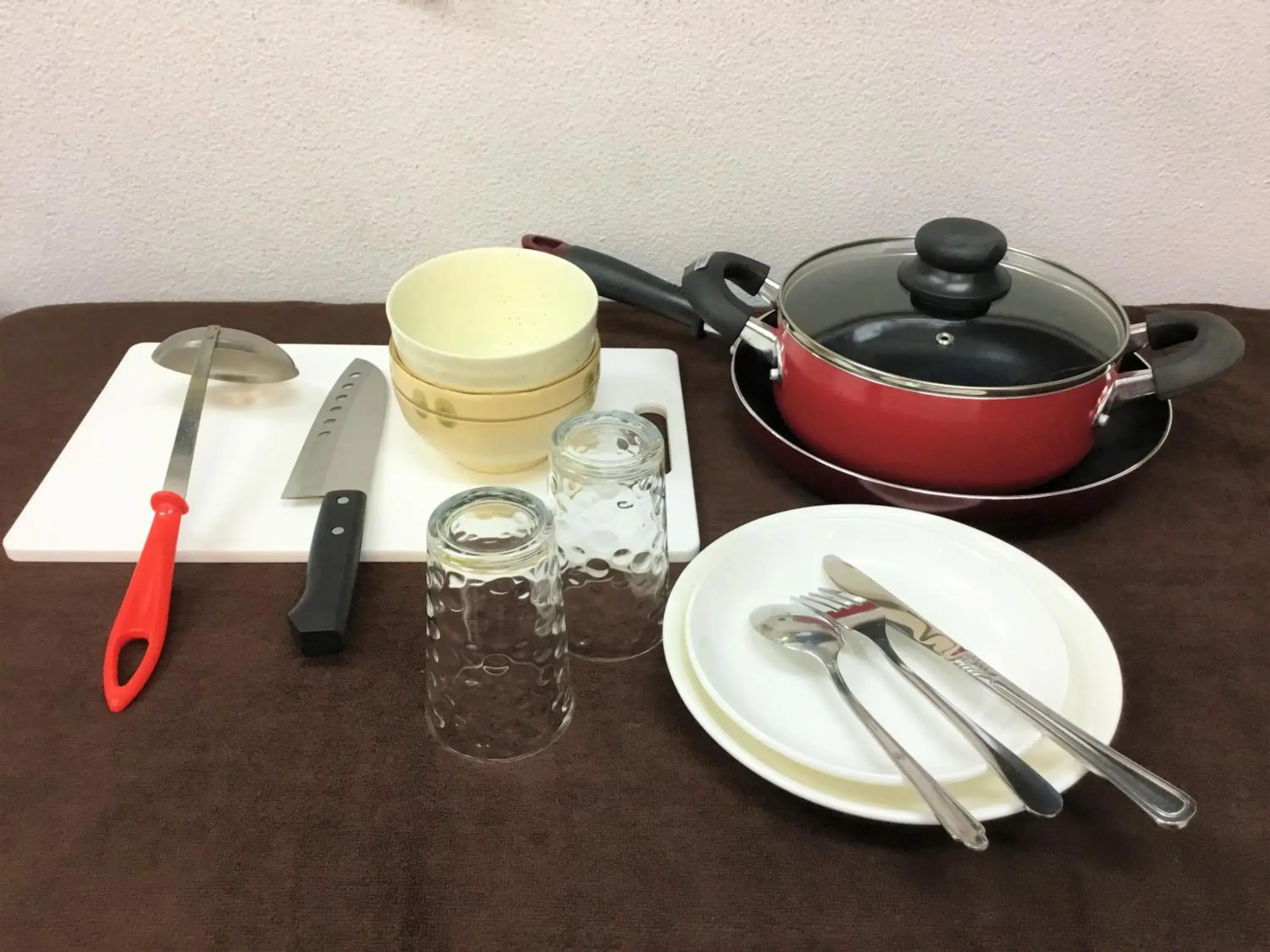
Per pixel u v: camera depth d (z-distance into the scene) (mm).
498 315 673
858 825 433
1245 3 663
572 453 509
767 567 540
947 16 674
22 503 600
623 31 682
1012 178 749
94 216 765
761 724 449
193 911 399
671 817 436
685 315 731
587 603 542
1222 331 557
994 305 590
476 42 685
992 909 403
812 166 746
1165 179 745
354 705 480
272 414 671
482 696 469
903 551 546
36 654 500
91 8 665
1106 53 687
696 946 393
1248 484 636
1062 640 475
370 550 560
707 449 667
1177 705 487
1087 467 605
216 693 484
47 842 419
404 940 392
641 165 747
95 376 715
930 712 458
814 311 596
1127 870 416
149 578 517
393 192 759
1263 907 403
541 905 404
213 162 740
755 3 668
